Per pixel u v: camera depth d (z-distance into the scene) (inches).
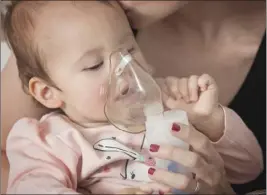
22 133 39.4
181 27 49.9
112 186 38.5
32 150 38.4
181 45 48.7
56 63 40.2
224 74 46.4
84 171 38.7
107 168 39.2
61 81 40.6
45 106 42.1
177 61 47.3
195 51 48.3
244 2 52.0
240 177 42.9
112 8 42.1
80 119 41.6
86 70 40.1
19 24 40.7
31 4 40.8
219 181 37.5
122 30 41.5
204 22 50.3
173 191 35.8
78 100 40.6
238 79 46.1
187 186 35.4
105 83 39.9
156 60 47.3
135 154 38.3
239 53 47.9
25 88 42.0
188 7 50.0
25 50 40.9
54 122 40.8
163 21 49.6
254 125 45.0
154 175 35.8
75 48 39.9
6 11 41.3
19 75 41.9
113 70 38.9
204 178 36.5
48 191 34.4
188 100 40.7
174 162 36.6
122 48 40.2
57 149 38.5
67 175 37.5
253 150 41.7
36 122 40.5
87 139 40.3
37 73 41.1
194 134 36.7
